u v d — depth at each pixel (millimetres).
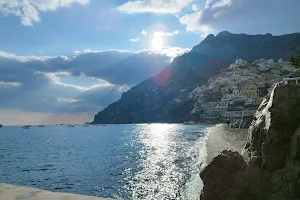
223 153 19438
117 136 144000
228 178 18234
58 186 33594
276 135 20781
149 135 140125
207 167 18844
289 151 19906
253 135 26766
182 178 32500
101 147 87875
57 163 55875
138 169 42000
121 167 45500
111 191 29359
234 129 107688
